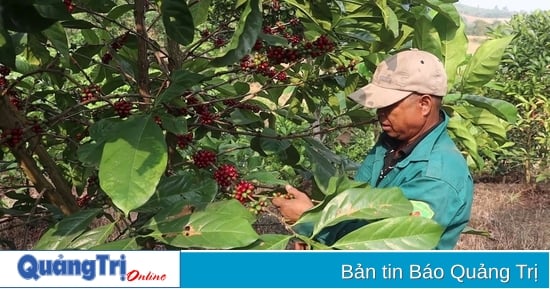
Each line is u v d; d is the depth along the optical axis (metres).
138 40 2.54
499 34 8.86
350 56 2.97
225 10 4.11
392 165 2.46
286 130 6.76
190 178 2.10
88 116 3.20
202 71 3.15
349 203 1.80
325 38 2.57
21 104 2.87
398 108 2.29
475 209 7.58
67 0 2.37
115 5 2.72
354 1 2.30
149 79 2.77
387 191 1.81
